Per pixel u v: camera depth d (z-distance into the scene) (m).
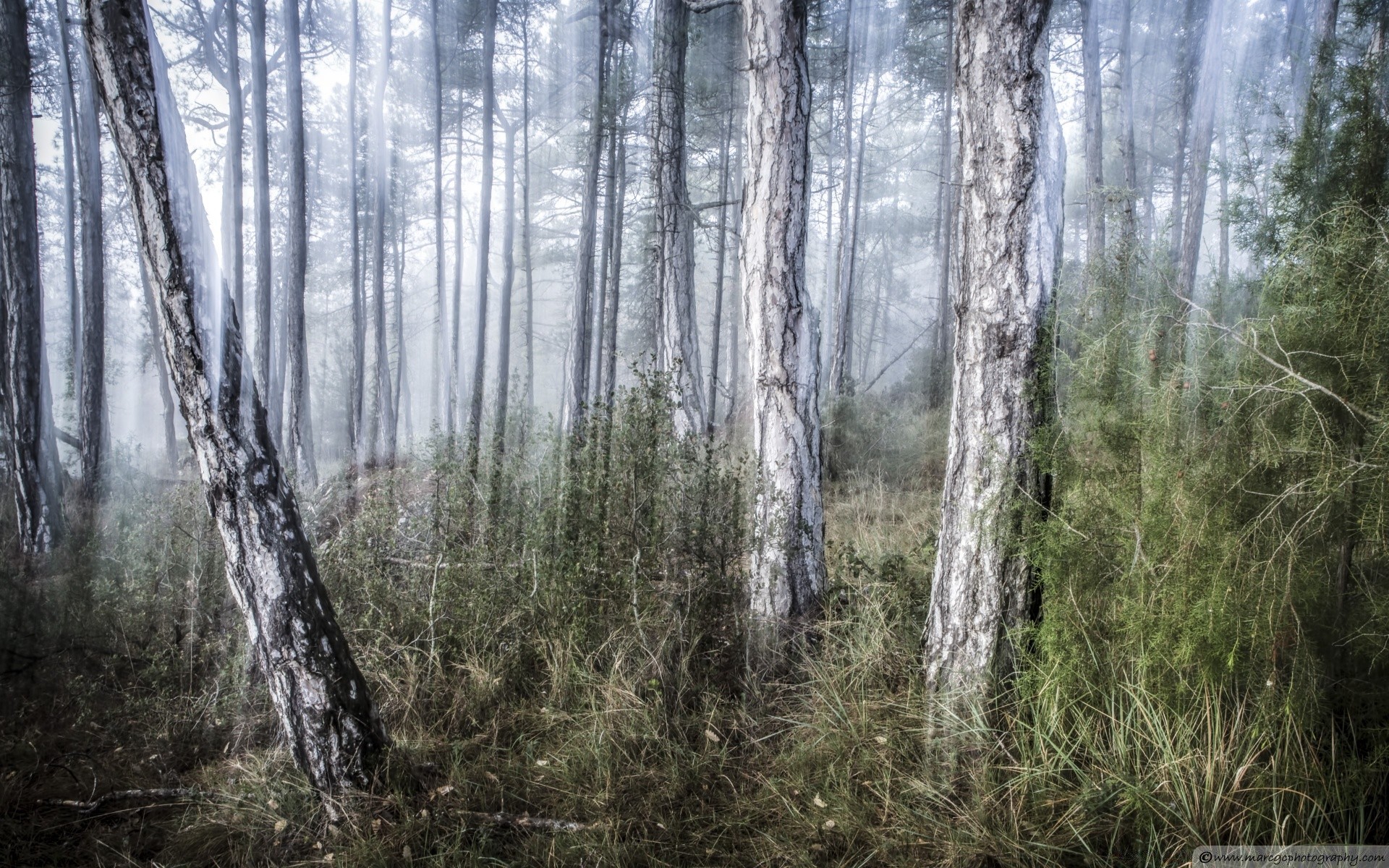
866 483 6.58
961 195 2.72
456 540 3.61
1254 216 2.51
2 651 2.86
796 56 3.72
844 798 2.39
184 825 2.34
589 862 2.14
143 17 2.08
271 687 2.36
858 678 3.01
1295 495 2.09
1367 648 2.12
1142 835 2.08
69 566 3.16
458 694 2.98
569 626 3.25
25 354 3.19
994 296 2.56
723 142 8.49
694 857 2.22
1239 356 2.23
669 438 3.71
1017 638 2.55
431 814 2.32
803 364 3.73
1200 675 2.23
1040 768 2.30
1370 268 2.08
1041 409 2.54
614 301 6.11
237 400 2.25
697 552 3.56
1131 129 5.05
